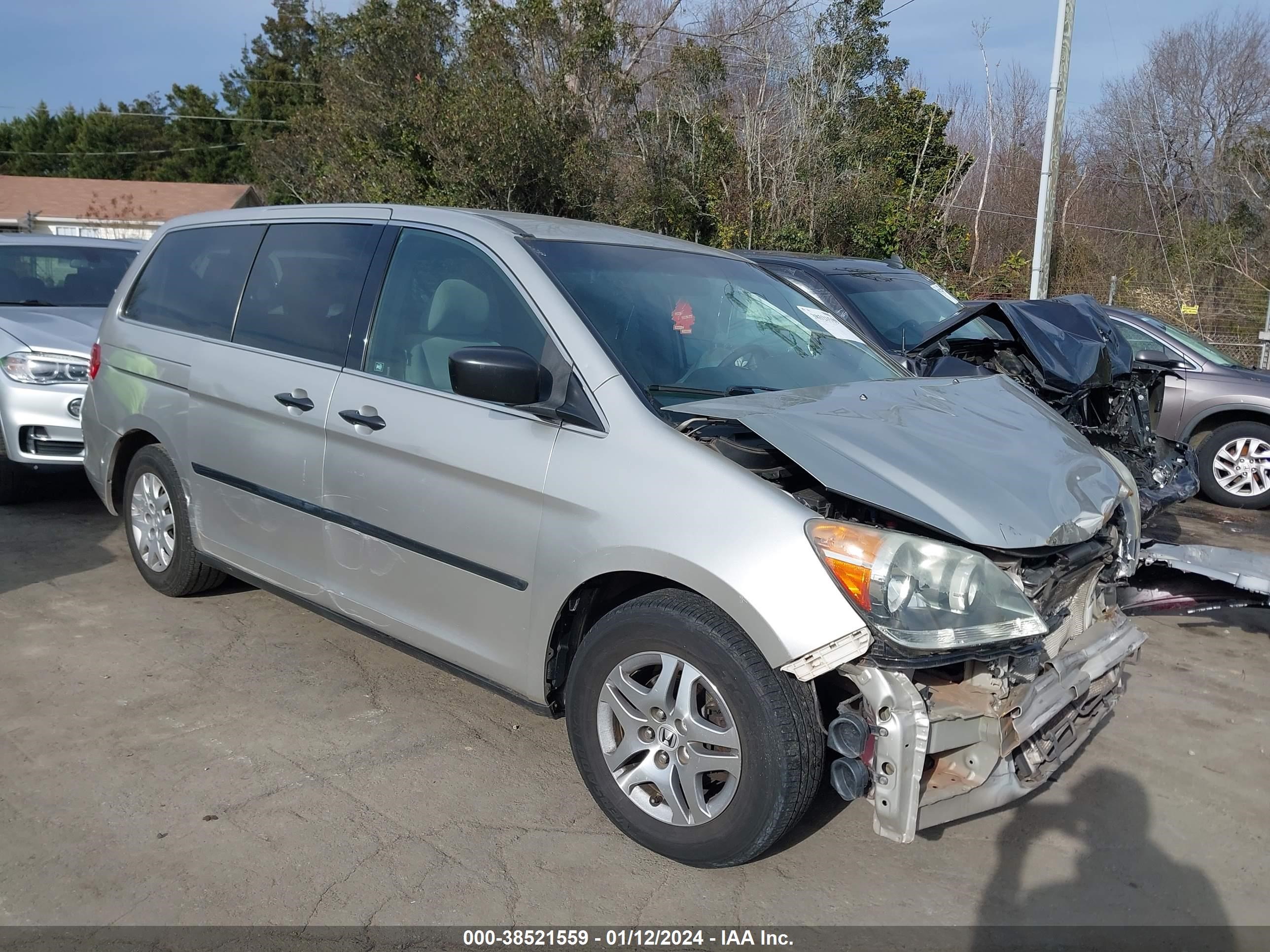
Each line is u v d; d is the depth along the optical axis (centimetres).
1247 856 318
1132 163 2845
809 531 263
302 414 382
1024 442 330
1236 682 456
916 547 258
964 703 271
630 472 290
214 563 444
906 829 254
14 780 329
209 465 434
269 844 300
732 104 2111
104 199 3712
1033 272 1530
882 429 306
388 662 436
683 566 274
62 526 618
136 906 270
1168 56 2789
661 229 1975
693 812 286
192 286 468
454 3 2158
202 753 352
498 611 324
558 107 1906
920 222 2095
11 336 627
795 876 297
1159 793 354
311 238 418
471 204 1858
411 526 346
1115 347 589
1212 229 2292
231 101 5097
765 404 311
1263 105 2683
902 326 663
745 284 411
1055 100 1471
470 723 384
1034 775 294
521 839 309
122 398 486
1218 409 835
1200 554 425
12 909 267
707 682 277
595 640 301
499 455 318
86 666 418
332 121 2216
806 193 1967
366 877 287
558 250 361
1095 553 303
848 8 2164
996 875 303
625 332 332
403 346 364
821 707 284
